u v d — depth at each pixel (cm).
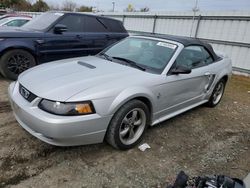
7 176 244
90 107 257
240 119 458
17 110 278
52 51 566
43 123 245
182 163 297
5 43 501
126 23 1418
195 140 356
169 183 259
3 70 518
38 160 272
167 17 1152
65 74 301
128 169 274
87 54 632
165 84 331
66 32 584
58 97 251
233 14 893
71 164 272
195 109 482
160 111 344
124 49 402
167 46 376
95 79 289
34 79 291
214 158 314
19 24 977
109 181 253
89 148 304
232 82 781
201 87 421
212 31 977
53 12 626
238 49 905
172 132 372
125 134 303
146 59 361
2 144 294
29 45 528
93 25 643
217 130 398
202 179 188
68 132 248
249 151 342
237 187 177
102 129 272
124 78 301
